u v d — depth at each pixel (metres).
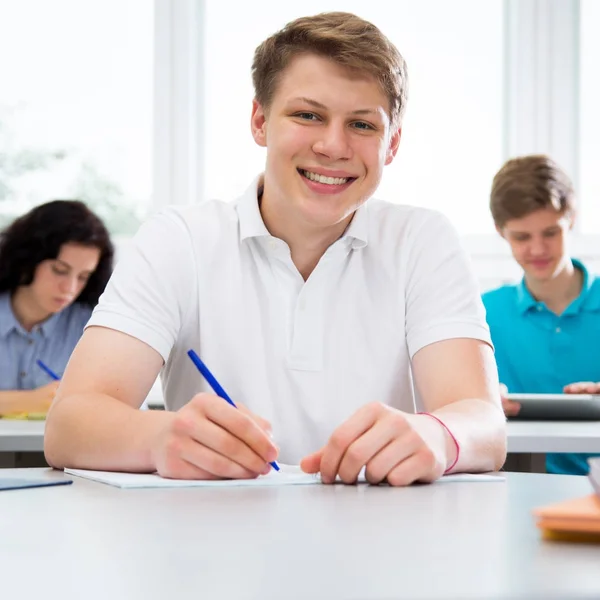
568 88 3.12
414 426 0.91
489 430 1.03
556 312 2.40
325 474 0.90
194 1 3.16
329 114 1.18
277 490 0.84
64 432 1.03
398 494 0.81
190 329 1.29
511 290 2.46
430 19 3.10
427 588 0.44
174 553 0.54
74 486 0.86
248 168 3.20
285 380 1.28
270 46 1.22
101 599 0.43
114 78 3.17
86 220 2.46
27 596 0.44
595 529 0.55
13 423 1.91
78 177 3.17
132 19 3.17
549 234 2.32
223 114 3.19
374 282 1.31
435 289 1.27
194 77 3.18
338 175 1.19
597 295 2.37
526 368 2.38
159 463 0.92
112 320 1.17
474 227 3.10
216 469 0.89
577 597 0.43
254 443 0.90
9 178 3.14
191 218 1.33
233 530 0.61
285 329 1.29
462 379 1.16
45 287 2.46
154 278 1.24
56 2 3.15
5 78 3.15
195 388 1.29
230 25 3.18
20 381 2.50
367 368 1.29
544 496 0.79
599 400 1.91
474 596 0.43
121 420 1.00
